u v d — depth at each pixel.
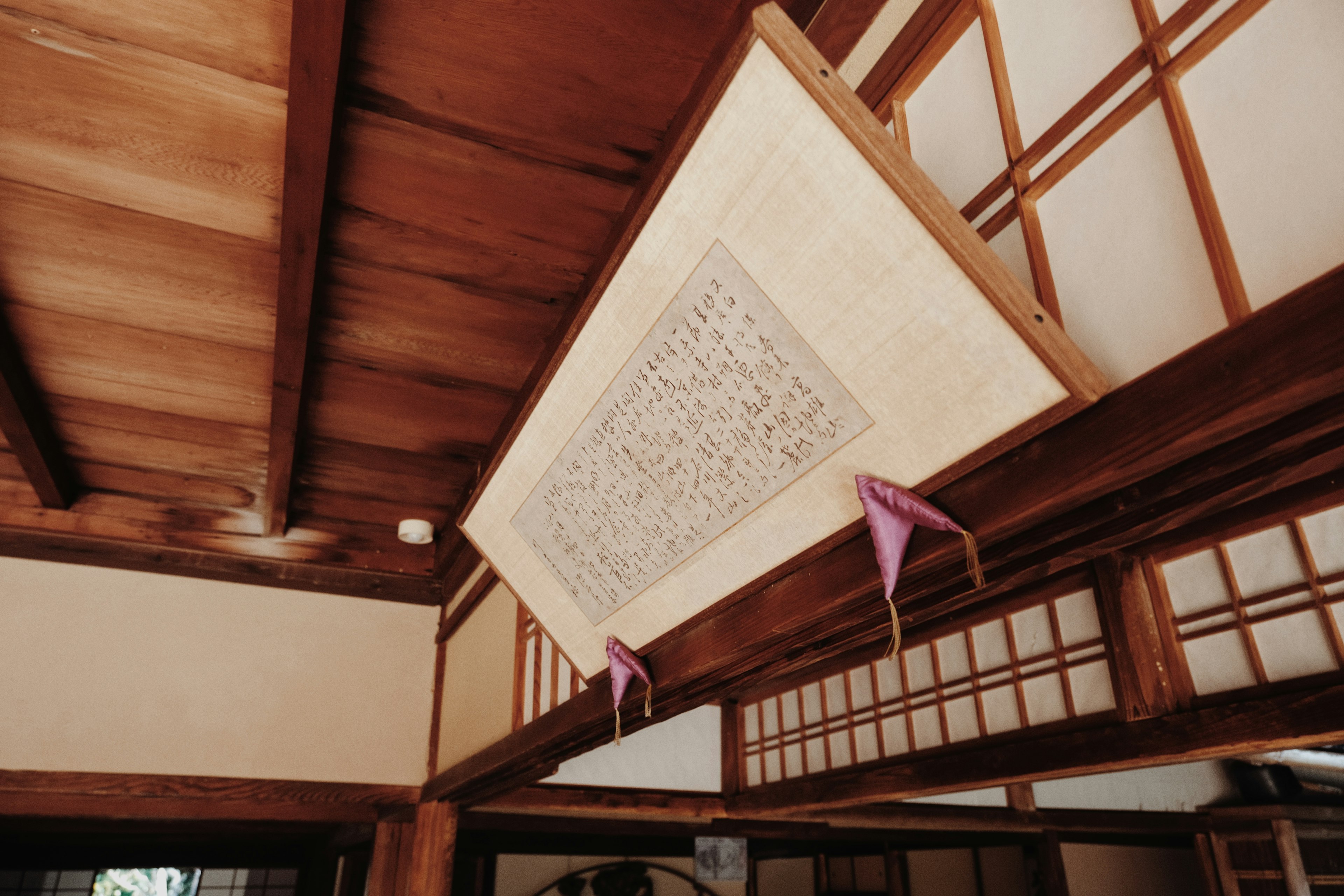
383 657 4.59
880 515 1.16
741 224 1.13
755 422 1.30
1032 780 2.68
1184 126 0.93
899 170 0.93
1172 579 2.29
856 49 1.54
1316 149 0.81
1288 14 0.85
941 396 1.04
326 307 3.07
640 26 2.09
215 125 2.34
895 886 7.14
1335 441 0.85
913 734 3.26
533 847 6.46
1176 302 0.91
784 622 1.42
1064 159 1.08
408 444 4.00
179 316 3.13
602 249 2.78
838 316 1.09
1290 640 1.99
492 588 3.90
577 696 2.48
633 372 1.44
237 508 4.50
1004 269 0.91
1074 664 2.52
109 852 5.61
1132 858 6.42
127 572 4.20
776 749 4.26
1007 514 1.01
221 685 4.20
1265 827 5.40
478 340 3.28
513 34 2.11
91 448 3.98
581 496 1.78
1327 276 0.72
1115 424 0.89
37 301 3.05
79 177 2.52
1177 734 2.14
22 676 3.86
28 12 2.04
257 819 5.09
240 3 2.01
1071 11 1.11
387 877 4.36
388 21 2.06
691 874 7.67
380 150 2.43
